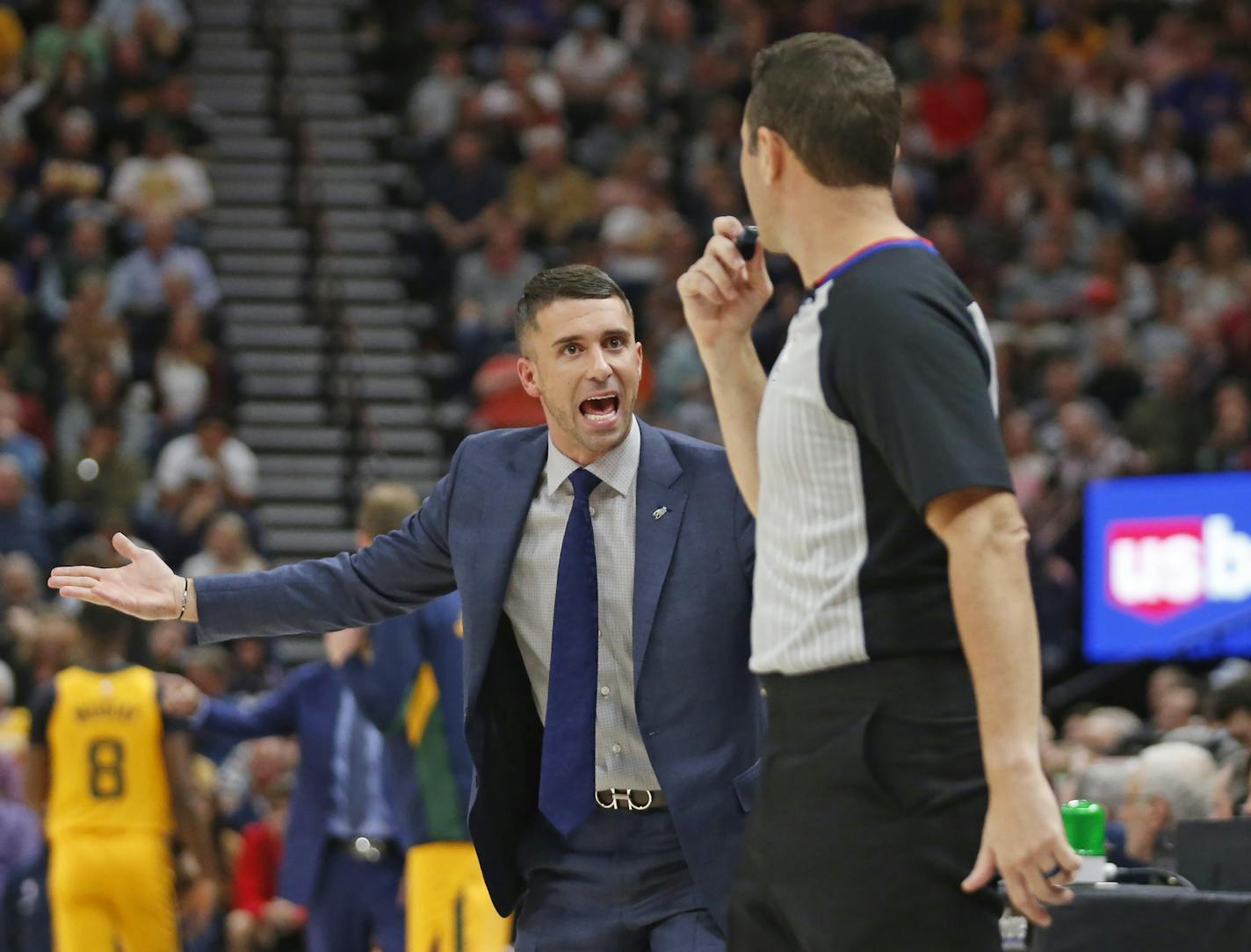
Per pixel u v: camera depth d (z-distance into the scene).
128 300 46.41
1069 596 35.59
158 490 41.03
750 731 12.66
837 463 8.95
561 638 12.84
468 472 13.24
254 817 29.28
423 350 49.34
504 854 13.13
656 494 12.91
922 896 8.74
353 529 43.25
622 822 12.84
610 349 12.85
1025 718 8.29
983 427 8.50
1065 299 49.12
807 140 9.21
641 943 13.03
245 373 47.06
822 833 8.93
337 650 19.61
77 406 43.00
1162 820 18.22
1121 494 34.84
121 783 22.69
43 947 22.97
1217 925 11.60
